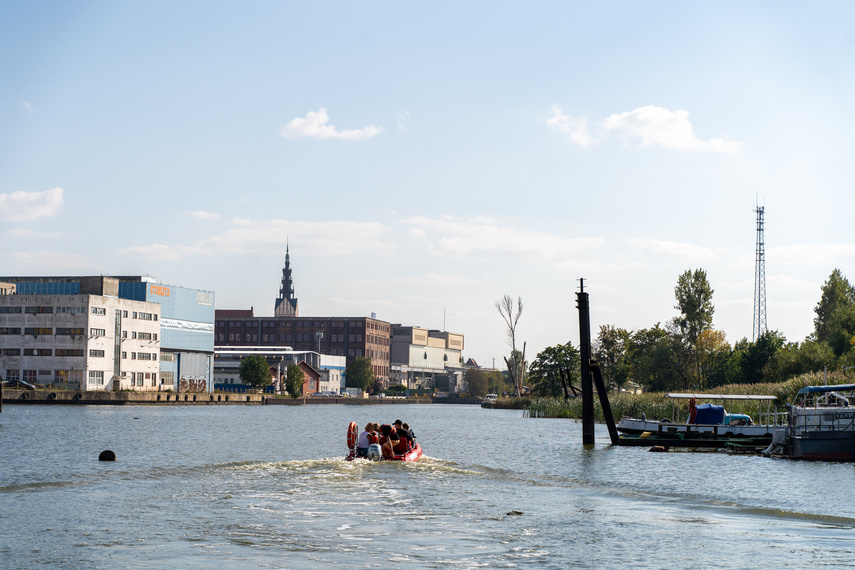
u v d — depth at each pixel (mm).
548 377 169750
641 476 36250
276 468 34344
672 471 38594
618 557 18766
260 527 21766
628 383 187625
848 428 44656
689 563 18297
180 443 52781
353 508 24891
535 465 41000
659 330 166125
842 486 32938
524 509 25344
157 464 38500
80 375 149250
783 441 46969
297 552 18938
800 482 34250
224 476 31859
